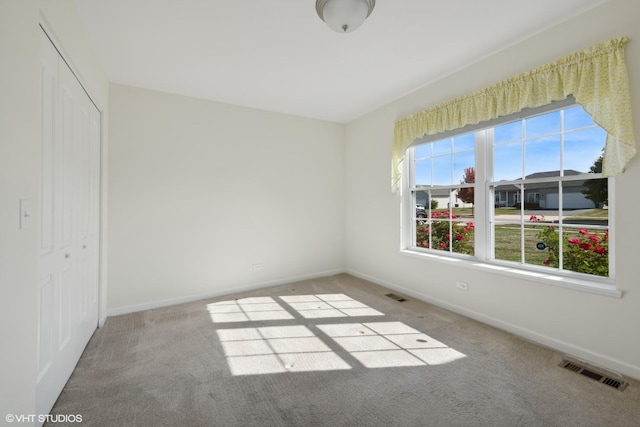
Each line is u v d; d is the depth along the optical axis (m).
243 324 2.76
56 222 1.64
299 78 3.07
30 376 1.21
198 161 3.51
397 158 3.61
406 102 3.53
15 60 1.09
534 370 1.96
